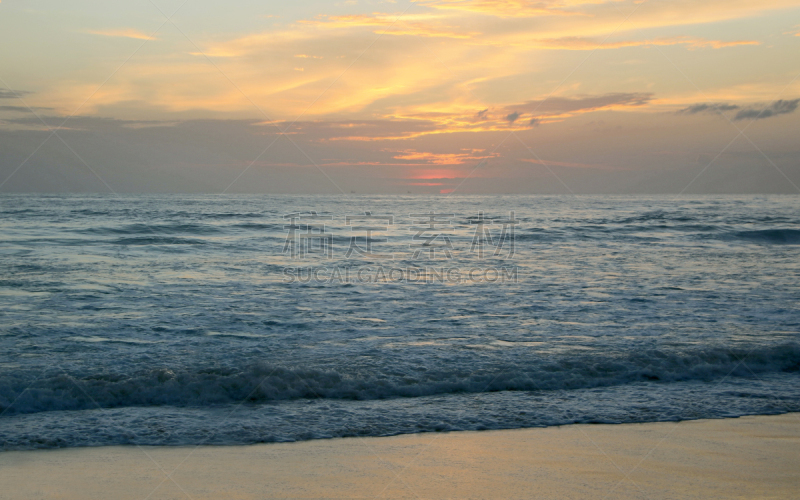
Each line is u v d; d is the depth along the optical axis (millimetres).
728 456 4531
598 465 4340
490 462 4406
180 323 9727
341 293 12875
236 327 9484
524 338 8773
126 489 3895
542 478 4094
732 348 7961
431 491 3859
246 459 4469
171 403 5953
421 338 8781
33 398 5820
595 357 7574
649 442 4863
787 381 6852
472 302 11828
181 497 3762
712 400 6102
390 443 4840
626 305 11477
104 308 10844
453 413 5648
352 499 3729
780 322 9883
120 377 6461
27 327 9250
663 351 7805
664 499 3736
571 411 5719
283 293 12812
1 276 14320
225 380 6363
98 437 4938
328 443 4840
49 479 4059
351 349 8055
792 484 3992
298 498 3752
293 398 6117
